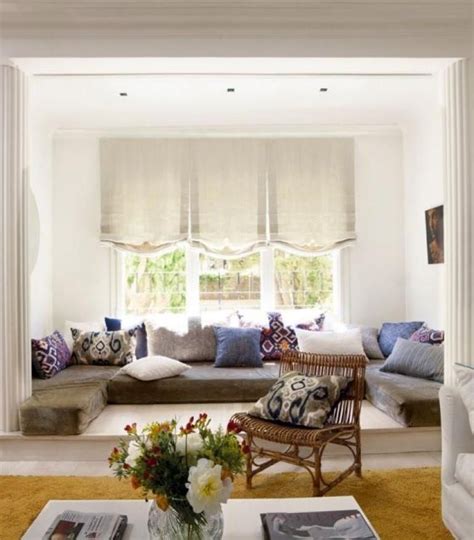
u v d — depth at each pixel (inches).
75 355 191.2
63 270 215.6
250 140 215.9
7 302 138.3
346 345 187.5
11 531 98.8
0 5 124.3
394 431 140.5
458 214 136.9
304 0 124.3
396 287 220.7
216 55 134.5
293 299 221.3
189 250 217.8
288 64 138.9
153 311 218.8
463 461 87.6
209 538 62.6
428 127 195.5
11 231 138.0
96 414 151.9
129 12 128.2
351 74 153.8
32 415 136.5
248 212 215.6
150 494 84.0
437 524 100.7
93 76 161.8
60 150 215.3
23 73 140.3
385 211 220.7
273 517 73.6
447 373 139.1
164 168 214.4
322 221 217.2
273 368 184.2
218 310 219.0
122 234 213.6
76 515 74.2
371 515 104.3
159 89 175.2
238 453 65.2
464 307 135.6
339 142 217.9
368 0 124.6
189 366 181.6
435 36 136.8
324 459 137.6
